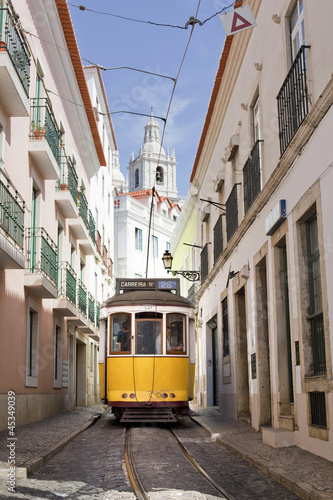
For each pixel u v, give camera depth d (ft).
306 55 26.43
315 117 24.18
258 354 36.52
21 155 40.11
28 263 41.96
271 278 32.91
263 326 36.83
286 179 29.58
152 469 22.97
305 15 26.58
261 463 22.40
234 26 25.66
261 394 36.14
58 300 52.75
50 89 51.08
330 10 23.16
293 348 28.12
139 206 143.13
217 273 55.77
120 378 42.63
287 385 31.09
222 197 53.36
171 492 18.51
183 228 91.20
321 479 18.69
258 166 37.06
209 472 22.16
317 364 25.82
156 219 151.64
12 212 34.01
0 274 35.37
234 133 45.91
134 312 43.75
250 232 39.11
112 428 40.96
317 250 26.55
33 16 43.96
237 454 26.48
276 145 32.48
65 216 58.65
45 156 43.09
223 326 52.70
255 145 37.22
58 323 55.16
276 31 32.12
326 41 23.76
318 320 25.79
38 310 46.03
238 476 21.30
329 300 22.91
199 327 71.05
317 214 24.40
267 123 34.60
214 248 57.11
